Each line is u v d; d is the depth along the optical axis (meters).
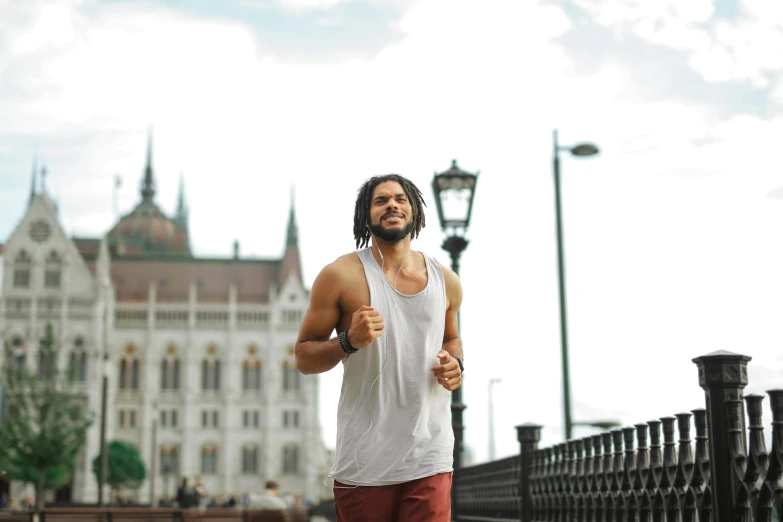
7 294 119.94
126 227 159.50
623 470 7.36
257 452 126.12
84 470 113.50
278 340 128.88
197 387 127.12
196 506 38.56
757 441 5.06
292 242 139.12
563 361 18.09
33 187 125.75
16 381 60.00
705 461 5.66
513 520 12.20
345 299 4.57
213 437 126.00
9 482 107.31
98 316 120.75
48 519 20.20
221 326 129.00
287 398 127.44
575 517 8.90
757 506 4.99
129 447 106.88
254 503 20.89
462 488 17.31
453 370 4.51
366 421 4.46
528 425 11.37
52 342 66.38
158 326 128.38
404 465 4.41
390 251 4.67
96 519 20.42
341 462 4.50
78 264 122.50
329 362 4.38
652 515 6.58
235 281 136.75
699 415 5.75
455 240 14.38
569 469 9.30
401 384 4.46
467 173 14.41
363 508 4.44
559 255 18.88
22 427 56.91
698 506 5.68
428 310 4.54
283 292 130.25
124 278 135.62
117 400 125.25
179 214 177.75
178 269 137.50
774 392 4.77
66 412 60.12
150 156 165.62
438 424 4.54
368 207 4.71
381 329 4.32
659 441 6.62
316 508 67.62
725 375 5.35
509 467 12.54
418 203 4.78
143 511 20.64
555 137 19.42
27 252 121.25
